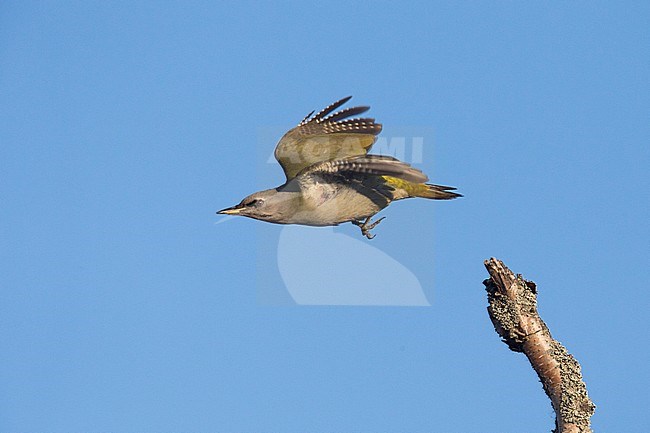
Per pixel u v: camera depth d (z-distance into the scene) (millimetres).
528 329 9609
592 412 9430
